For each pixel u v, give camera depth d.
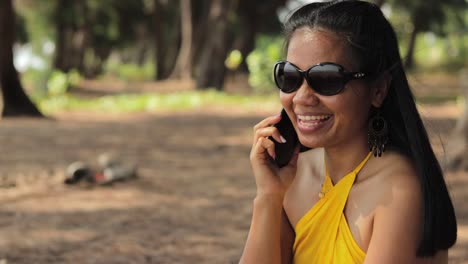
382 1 16.42
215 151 12.44
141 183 8.96
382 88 2.07
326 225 2.12
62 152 11.66
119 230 6.52
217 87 27.94
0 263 5.38
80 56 45.41
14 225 6.63
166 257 5.68
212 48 27.97
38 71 27.48
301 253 2.18
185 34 36.81
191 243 6.12
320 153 2.25
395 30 2.10
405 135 2.10
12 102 17.45
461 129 9.78
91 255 5.68
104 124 16.95
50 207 7.46
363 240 2.05
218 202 7.96
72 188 8.51
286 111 2.13
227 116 19.50
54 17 42.41
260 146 2.29
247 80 39.72
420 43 59.56
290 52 2.06
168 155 11.74
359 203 2.07
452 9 48.28
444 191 2.08
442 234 2.06
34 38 50.31
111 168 9.08
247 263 2.24
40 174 9.47
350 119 2.03
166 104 22.14
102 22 47.50
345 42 2.00
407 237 1.98
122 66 58.94
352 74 2.00
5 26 17.20
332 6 2.04
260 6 42.78
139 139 13.86
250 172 10.20
